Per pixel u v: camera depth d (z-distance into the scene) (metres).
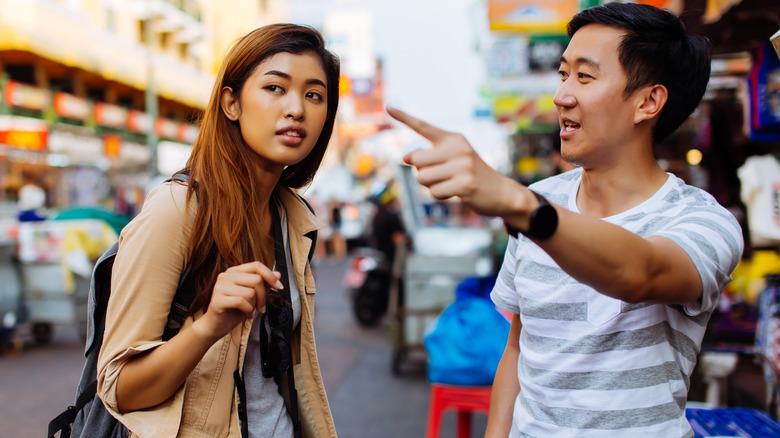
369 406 4.71
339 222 18.14
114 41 19.77
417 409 4.63
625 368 1.17
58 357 6.31
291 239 1.60
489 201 0.84
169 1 23.47
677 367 1.20
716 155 3.98
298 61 1.38
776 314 2.80
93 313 1.38
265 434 1.44
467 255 5.53
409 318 5.58
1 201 12.31
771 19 2.37
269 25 1.43
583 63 1.22
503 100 10.48
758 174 3.07
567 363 1.21
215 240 1.31
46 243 6.62
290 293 1.54
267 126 1.37
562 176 1.47
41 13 15.92
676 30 1.20
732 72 3.29
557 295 1.23
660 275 0.95
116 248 1.38
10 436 3.99
